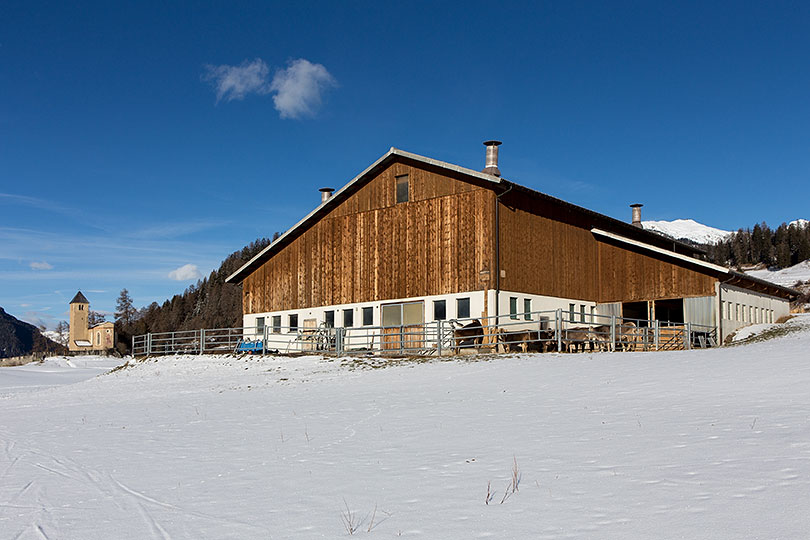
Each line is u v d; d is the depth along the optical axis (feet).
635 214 132.05
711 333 93.45
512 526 19.65
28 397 84.17
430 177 94.94
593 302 104.17
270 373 83.97
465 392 50.98
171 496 26.04
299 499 24.26
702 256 142.31
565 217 100.27
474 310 87.97
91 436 43.73
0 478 31.24
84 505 25.44
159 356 110.22
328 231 107.45
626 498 21.34
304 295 109.81
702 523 18.52
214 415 50.21
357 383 65.36
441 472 26.73
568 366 58.85
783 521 18.13
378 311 99.09
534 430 33.81
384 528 20.30
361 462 29.73
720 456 25.35
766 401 36.19
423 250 94.58
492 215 87.97
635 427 32.30
